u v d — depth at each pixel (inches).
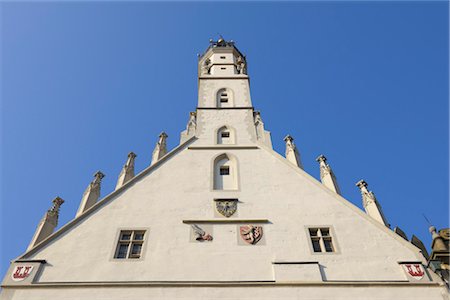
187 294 670.5
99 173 957.8
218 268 713.0
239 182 903.7
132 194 866.1
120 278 695.7
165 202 847.7
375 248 753.6
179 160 970.7
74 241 762.2
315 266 713.6
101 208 831.7
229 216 816.3
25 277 690.2
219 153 996.6
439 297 667.4
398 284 686.5
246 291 676.1
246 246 754.8
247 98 1296.8
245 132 1104.2
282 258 733.9
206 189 884.6
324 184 922.7
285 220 808.9
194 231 781.9
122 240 771.4
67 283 683.4
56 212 854.5
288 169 936.3
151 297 665.0
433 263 704.4
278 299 666.2
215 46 1708.9
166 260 726.5
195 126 1140.5
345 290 679.7
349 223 803.4
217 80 1412.4
